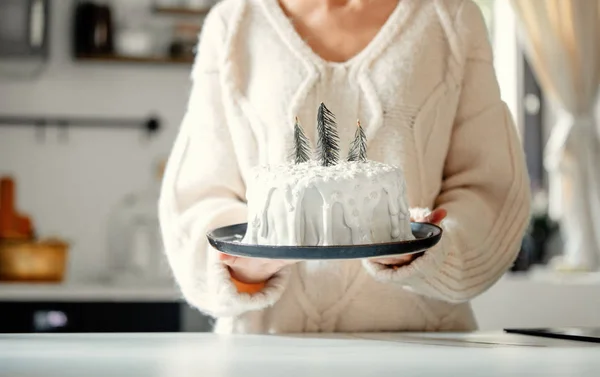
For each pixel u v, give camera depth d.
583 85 3.50
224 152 1.57
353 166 1.25
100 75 4.07
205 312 1.51
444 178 1.63
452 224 1.44
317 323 1.50
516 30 4.21
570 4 3.45
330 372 0.90
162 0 4.08
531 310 3.15
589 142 3.50
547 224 3.94
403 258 1.29
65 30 4.05
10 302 3.45
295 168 1.26
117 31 4.07
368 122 1.53
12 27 3.91
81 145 4.05
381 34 1.57
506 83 4.27
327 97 1.54
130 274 3.94
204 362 0.99
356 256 1.10
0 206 3.64
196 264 1.46
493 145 1.58
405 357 1.05
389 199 1.23
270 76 1.56
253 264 1.31
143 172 4.08
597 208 3.57
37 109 4.02
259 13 1.60
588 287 3.12
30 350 1.13
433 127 1.56
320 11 1.59
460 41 1.59
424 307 1.52
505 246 1.53
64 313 3.49
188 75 4.13
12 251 3.54
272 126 1.53
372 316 1.50
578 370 0.92
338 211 1.22
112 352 1.11
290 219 1.23
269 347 1.18
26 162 4.01
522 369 0.93
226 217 1.47
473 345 1.22
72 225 4.02
